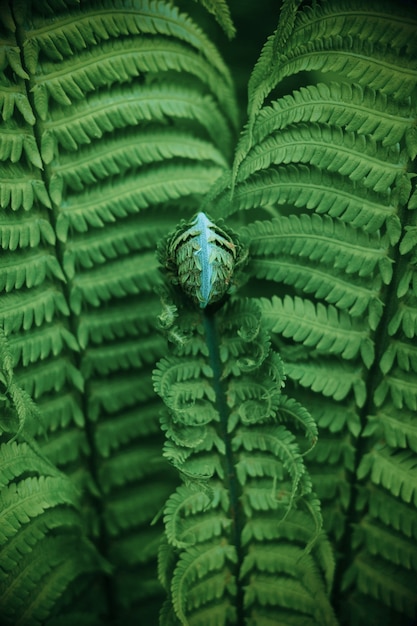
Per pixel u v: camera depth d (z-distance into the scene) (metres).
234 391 0.66
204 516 0.67
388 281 0.65
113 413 0.72
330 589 0.67
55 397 0.70
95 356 0.70
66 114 0.66
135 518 0.74
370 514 0.69
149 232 0.70
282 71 0.63
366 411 0.68
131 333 0.70
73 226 0.68
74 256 0.68
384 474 0.67
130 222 0.69
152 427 0.73
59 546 0.68
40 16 0.64
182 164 0.69
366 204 0.64
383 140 0.63
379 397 0.67
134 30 0.65
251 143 0.64
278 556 0.68
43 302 0.68
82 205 0.67
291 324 0.66
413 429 0.67
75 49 0.65
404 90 0.62
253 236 0.66
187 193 0.69
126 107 0.67
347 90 0.63
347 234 0.65
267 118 0.64
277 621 0.68
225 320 0.65
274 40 0.62
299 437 0.69
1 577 0.65
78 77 0.65
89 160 0.67
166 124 0.70
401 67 0.62
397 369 0.67
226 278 0.63
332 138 0.64
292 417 0.66
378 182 0.63
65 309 0.68
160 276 0.70
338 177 0.64
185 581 0.65
